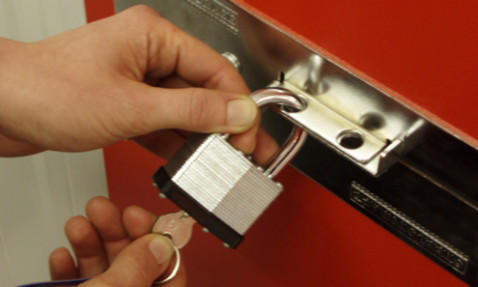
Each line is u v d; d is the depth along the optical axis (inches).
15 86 22.5
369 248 22.6
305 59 20.0
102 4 28.5
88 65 22.5
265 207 20.9
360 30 17.8
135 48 23.2
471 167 17.3
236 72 23.2
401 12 16.6
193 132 21.3
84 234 29.2
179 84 25.5
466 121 16.4
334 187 22.1
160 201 32.6
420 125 17.8
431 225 19.7
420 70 16.8
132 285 22.8
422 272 21.2
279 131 23.9
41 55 22.8
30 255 42.8
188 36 23.4
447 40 15.9
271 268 28.4
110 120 22.2
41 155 36.6
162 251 23.1
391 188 20.1
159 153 27.8
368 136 19.8
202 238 31.2
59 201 39.1
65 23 31.5
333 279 25.3
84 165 36.0
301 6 19.0
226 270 31.3
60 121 22.7
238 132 20.6
